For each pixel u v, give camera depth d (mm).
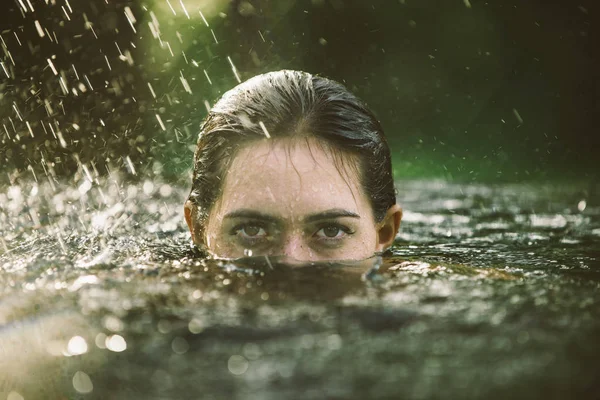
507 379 888
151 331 1089
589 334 1050
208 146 2307
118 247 2195
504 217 4031
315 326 1104
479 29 13422
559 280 1604
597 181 7465
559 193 5906
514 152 10977
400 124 13031
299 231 2078
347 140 2213
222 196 2166
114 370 947
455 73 13469
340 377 902
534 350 985
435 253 2469
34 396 880
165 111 8656
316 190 2084
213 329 1090
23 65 8844
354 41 13680
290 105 2207
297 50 13305
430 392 854
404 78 13586
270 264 1729
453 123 12750
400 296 1306
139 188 4711
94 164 5480
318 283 1436
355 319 1137
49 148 5523
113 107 7504
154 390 880
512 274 1800
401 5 13656
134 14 10953
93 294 1329
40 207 3654
